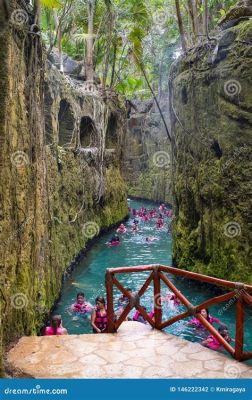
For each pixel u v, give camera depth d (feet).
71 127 45.03
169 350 17.94
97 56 65.26
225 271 31.40
